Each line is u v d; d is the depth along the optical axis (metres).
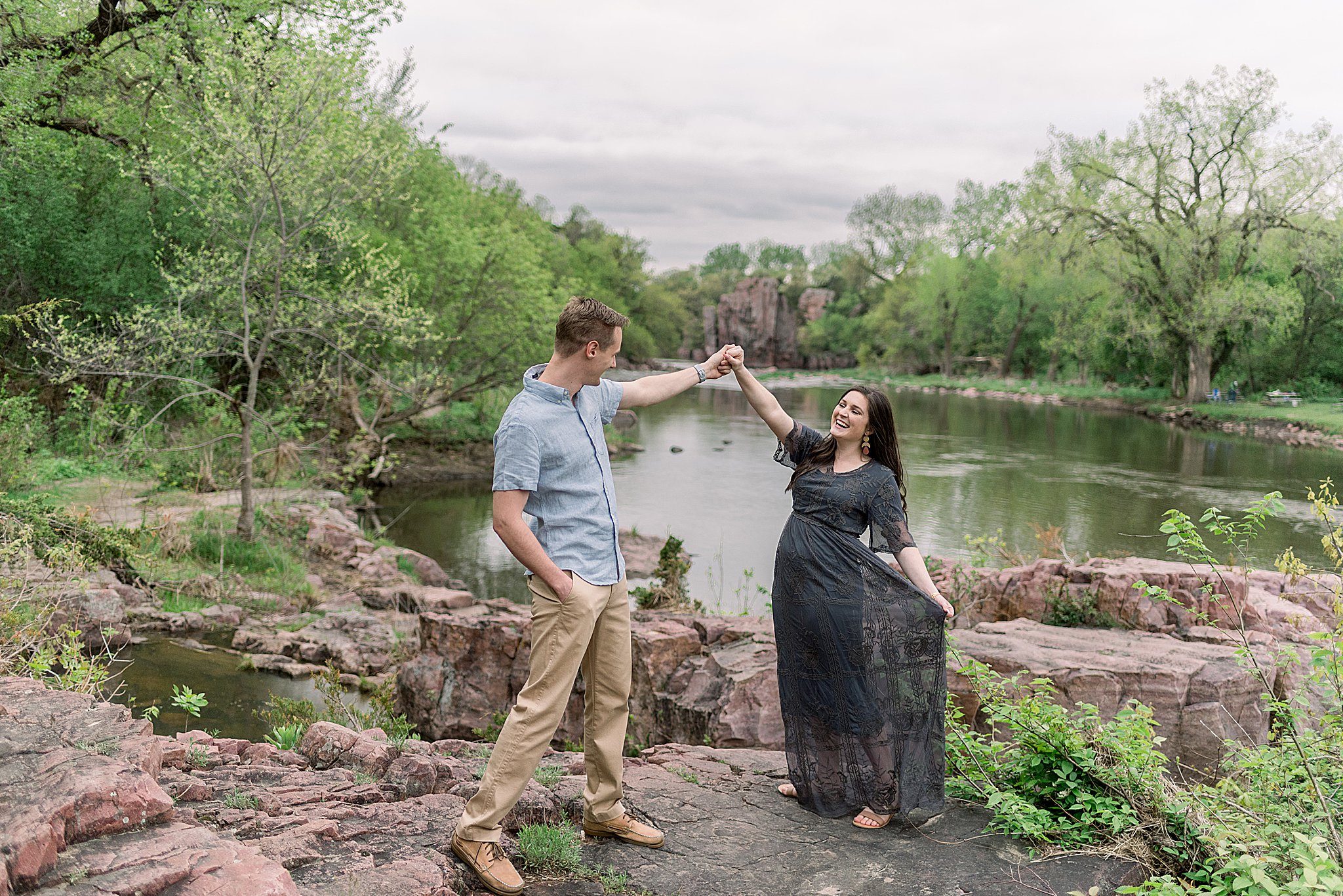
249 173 13.00
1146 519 18.91
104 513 12.81
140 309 13.66
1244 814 3.46
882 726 3.64
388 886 2.60
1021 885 3.16
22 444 13.70
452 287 24.59
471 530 18.12
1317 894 2.54
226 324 14.73
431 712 7.64
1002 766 4.07
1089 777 3.81
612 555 3.08
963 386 64.00
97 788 2.29
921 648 3.67
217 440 14.22
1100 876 3.24
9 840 2.03
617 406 3.32
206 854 2.25
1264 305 39.56
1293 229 39.50
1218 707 5.98
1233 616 7.92
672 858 3.29
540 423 2.92
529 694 2.98
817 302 110.88
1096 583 8.38
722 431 35.34
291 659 9.32
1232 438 34.59
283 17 14.23
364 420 21.95
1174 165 41.31
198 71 13.27
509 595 13.73
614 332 3.00
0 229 16.53
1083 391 55.00
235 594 11.36
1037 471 25.52
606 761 3.29
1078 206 42.41
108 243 17.45
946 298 72.81
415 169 25.78
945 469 25.78
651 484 22.83
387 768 4.02
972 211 78.38
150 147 14.05
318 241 15.62
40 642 5.62
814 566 3.70
